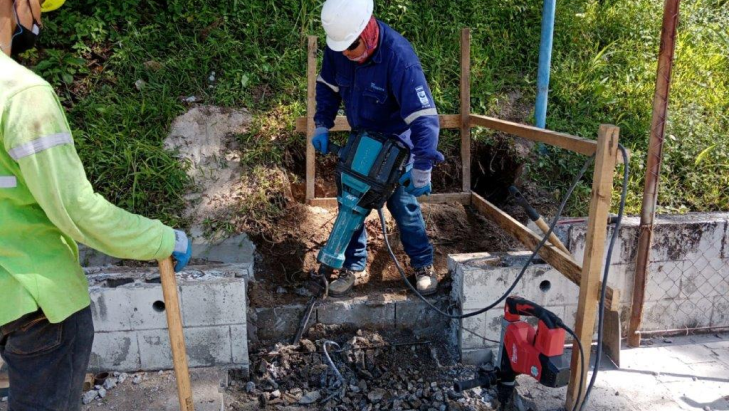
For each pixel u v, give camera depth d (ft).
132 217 6.24
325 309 11.10
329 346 10.98
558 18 16.12
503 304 10.76
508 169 14.10
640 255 10.84
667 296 11.53
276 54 14.53
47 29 13.94
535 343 8.77
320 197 13.65
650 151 10.36
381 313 11.23
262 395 10.06
